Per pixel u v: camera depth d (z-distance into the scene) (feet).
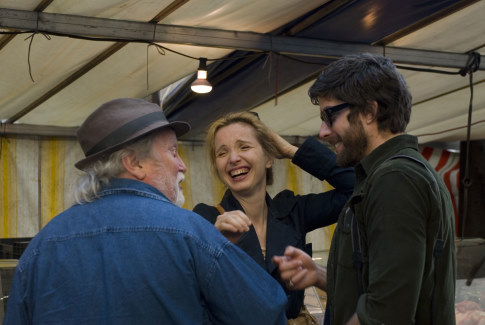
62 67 14.93
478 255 11.02
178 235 4.41
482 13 13.24
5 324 4.46
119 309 4.18
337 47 14.47
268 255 6.77
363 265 4.69
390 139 4.82
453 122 21.58
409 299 4.17
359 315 4.36
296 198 7.47
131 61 14.79
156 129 4.82
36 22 11.80
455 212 24.86
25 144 20.99
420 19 13.12
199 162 22.72
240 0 11.91
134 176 4.77
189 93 17.39
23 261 4.56
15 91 16.65
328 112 4.98
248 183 6.93
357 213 4.69
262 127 7.17
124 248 4.34
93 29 12.28
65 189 21.27
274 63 15.20
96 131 4.76
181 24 13.11
